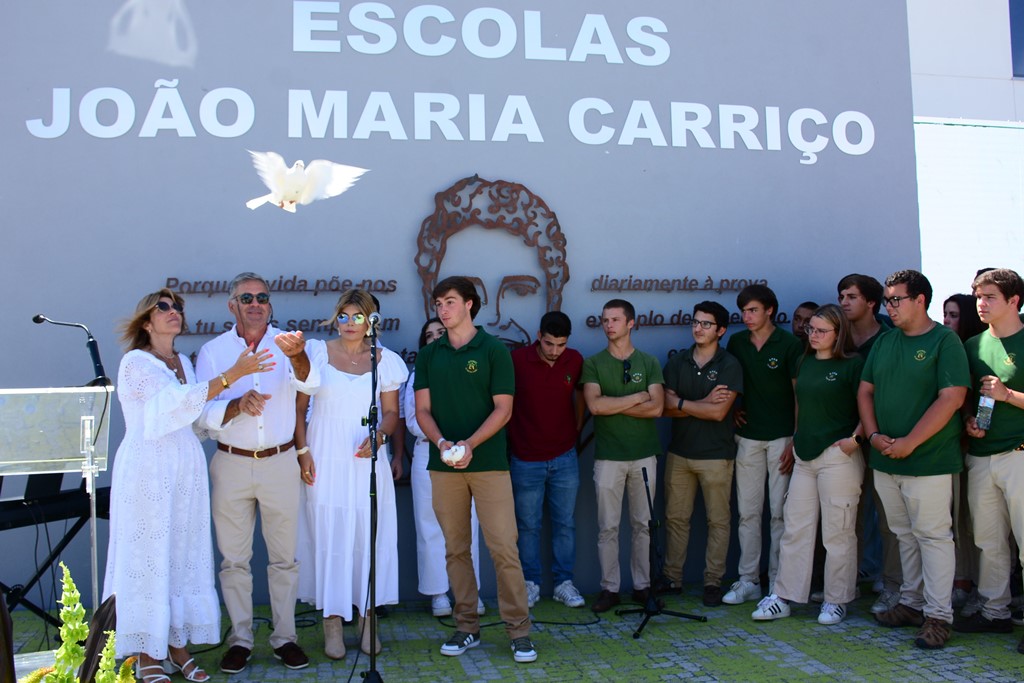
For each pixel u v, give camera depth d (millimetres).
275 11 5723
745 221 6246
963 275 7230
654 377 5527
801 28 6438
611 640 4875
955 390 4625
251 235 5605
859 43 6531
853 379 5145
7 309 5387
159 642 3969
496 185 5840
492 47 5949
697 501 6109
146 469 4055
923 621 5008
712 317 5523
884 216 6477
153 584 4020
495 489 4504
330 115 5730
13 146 5449
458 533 4625
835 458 5125
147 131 5551
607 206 6035
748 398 5668
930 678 4215
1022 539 4656
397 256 5730
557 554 5602
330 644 4578
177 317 4285
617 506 5516
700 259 6156
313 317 5625
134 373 4086
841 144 6441
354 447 4637
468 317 4652
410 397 5418
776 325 5836
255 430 4367
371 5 5816
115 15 5574
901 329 4914
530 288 5855
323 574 4613
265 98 5676
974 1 7379
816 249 6344
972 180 7297
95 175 5500
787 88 6387
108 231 5496
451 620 5281
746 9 6355
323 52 5750
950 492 4746
